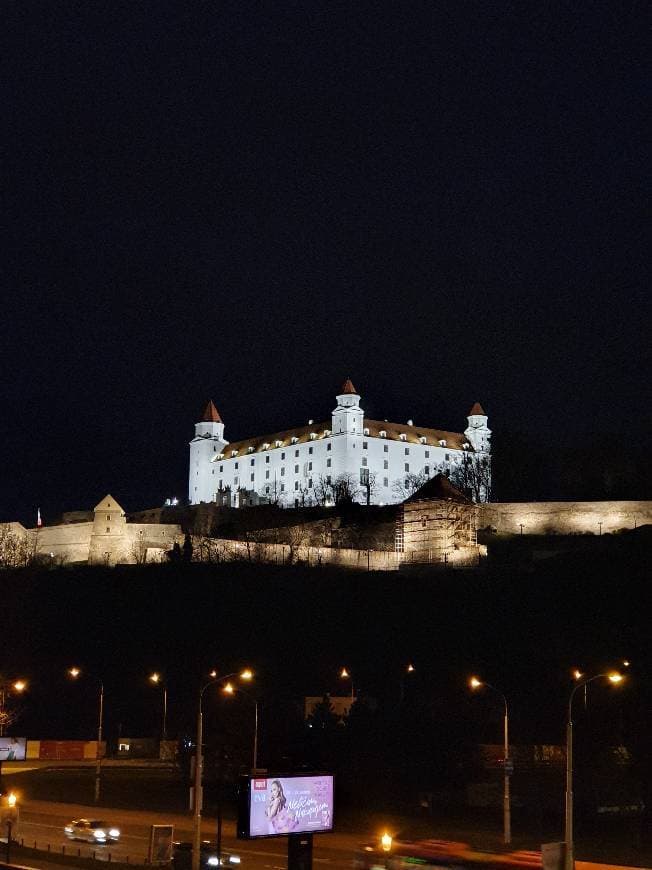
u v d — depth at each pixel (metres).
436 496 195.25
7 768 113.31
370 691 131.12
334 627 164.88
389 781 90.06
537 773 94.88
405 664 142.75
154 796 92.38
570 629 150.00
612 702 109.25
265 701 111.44
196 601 179.62
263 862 61.00
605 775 92.44
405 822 78.12
